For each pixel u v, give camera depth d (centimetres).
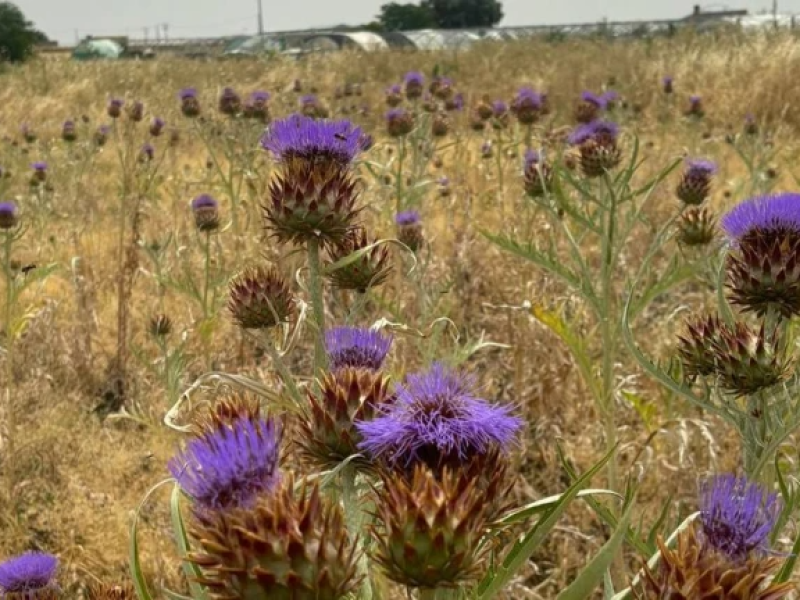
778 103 416
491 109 282
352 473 96
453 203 237
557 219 139
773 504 90
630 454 150
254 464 87
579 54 685
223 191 274
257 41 1438
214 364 185
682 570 89
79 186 305
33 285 226
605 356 136
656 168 284
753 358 105
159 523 148
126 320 193
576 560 139
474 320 189
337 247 114
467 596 93
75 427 166
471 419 90
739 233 111
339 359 104
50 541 147
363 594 93
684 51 583
